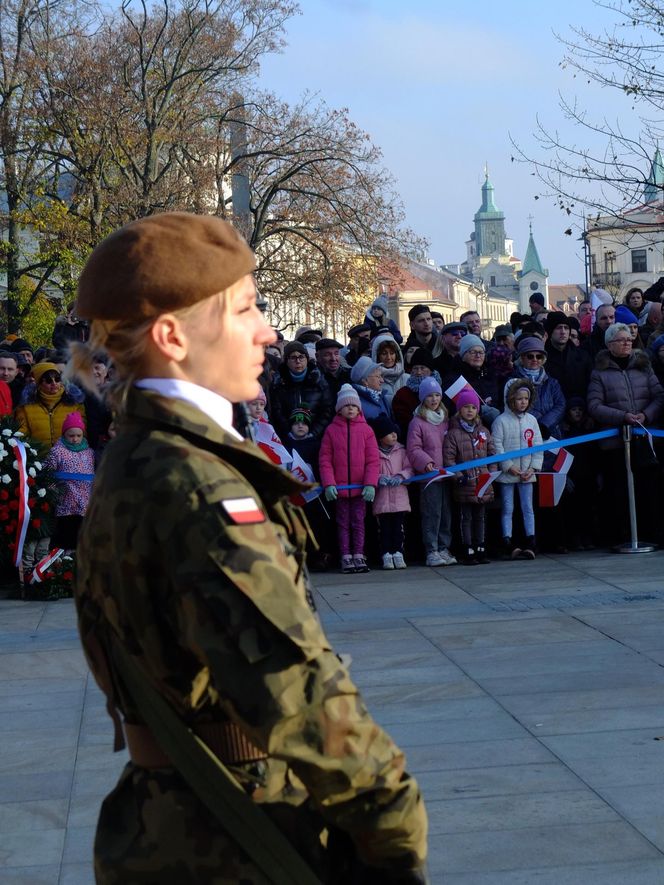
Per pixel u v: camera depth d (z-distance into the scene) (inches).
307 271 1216.8
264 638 54.3
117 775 177.9
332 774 54.5
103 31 1115.3
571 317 422.6
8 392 370.0
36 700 222.8
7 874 142.2
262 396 353.7
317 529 369.7
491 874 137.4
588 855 141.8
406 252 1206.9
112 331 62.5
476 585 329.7
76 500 334.3
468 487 364.5
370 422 370.6
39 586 331.0
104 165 1082.1
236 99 1192.2
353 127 1201.4
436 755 180.7
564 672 228.4
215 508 56.2
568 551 387.5
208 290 61.3
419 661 241.1
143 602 57.7
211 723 59.6
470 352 389.1
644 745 182.2
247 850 58.3
